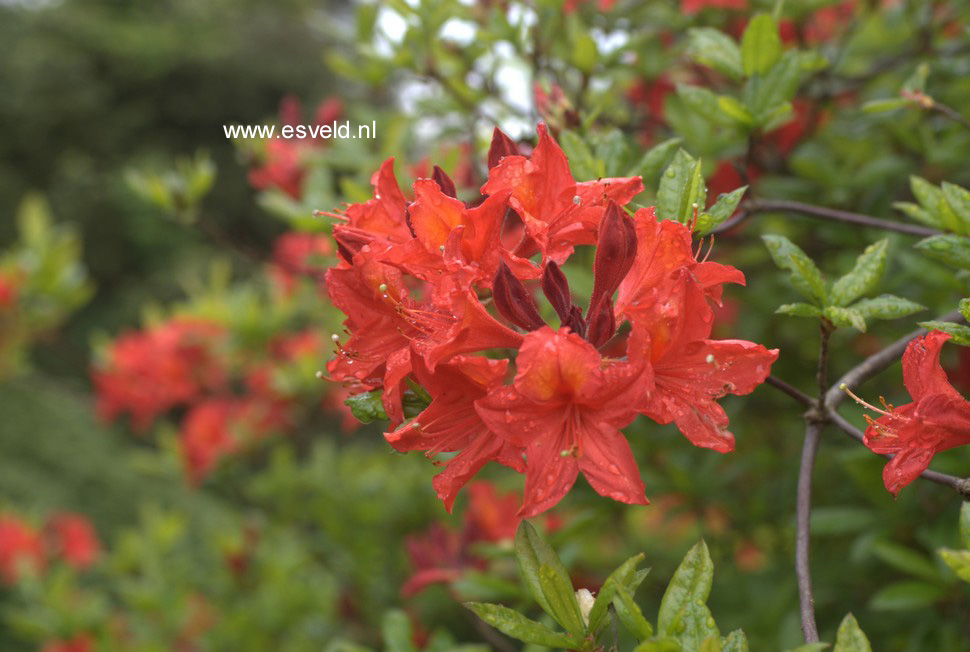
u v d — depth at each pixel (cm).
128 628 122
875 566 68
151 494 234
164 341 120
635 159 60
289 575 113
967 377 59
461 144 70
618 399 30
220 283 113
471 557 64
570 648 33
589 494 68
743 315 80
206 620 119
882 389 73
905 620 65
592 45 57
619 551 87
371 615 109
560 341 29
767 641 66
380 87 77
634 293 33
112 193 412
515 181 33
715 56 48
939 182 68
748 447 83
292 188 78
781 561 74
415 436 33
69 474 232
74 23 468
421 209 32
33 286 122
